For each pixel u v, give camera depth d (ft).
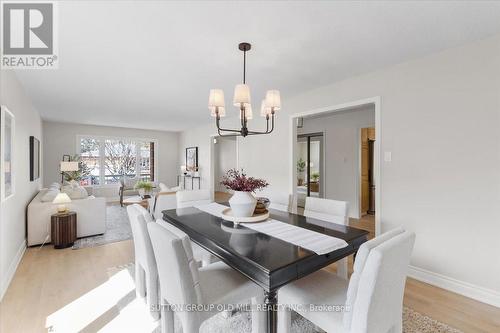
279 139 13.60
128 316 6.43
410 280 8.37
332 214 7.12
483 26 6.37
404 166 8.66
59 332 5.81
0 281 7.37
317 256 4.63
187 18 6.00
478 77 7.10
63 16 5.89
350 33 6.72
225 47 7.54
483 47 7.02
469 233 7.30
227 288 4.87
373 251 3.33
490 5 5.51
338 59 8.39
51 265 9.50
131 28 6.45
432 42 7.22
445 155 7.73
